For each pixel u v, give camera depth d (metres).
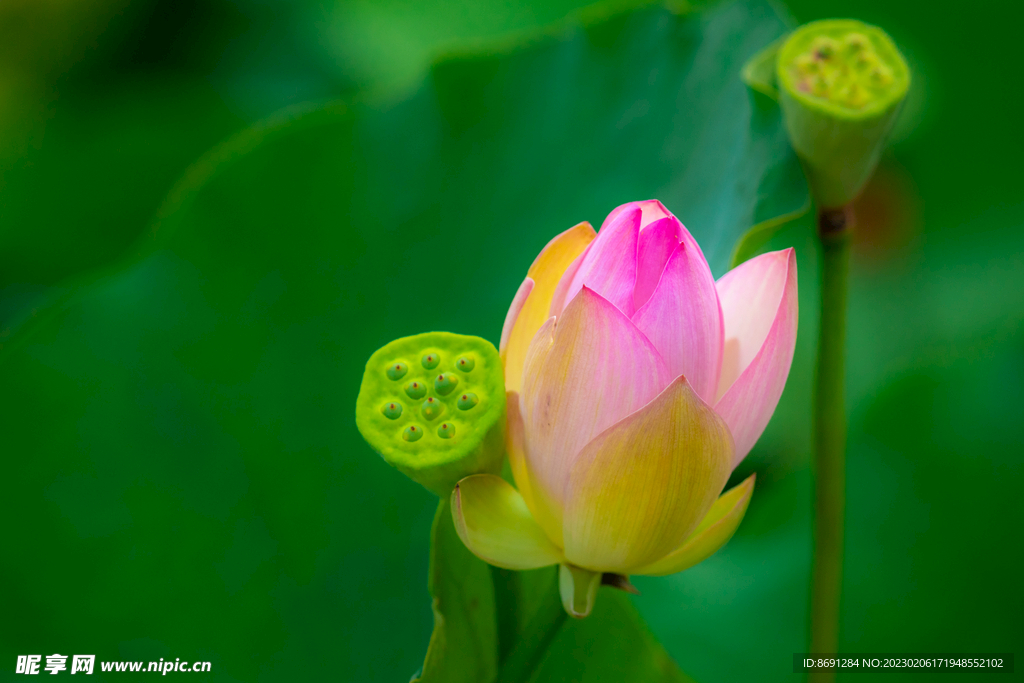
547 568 1.56
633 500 1.49
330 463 1.61
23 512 1.59
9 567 1.58
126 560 1.59
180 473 1.60
